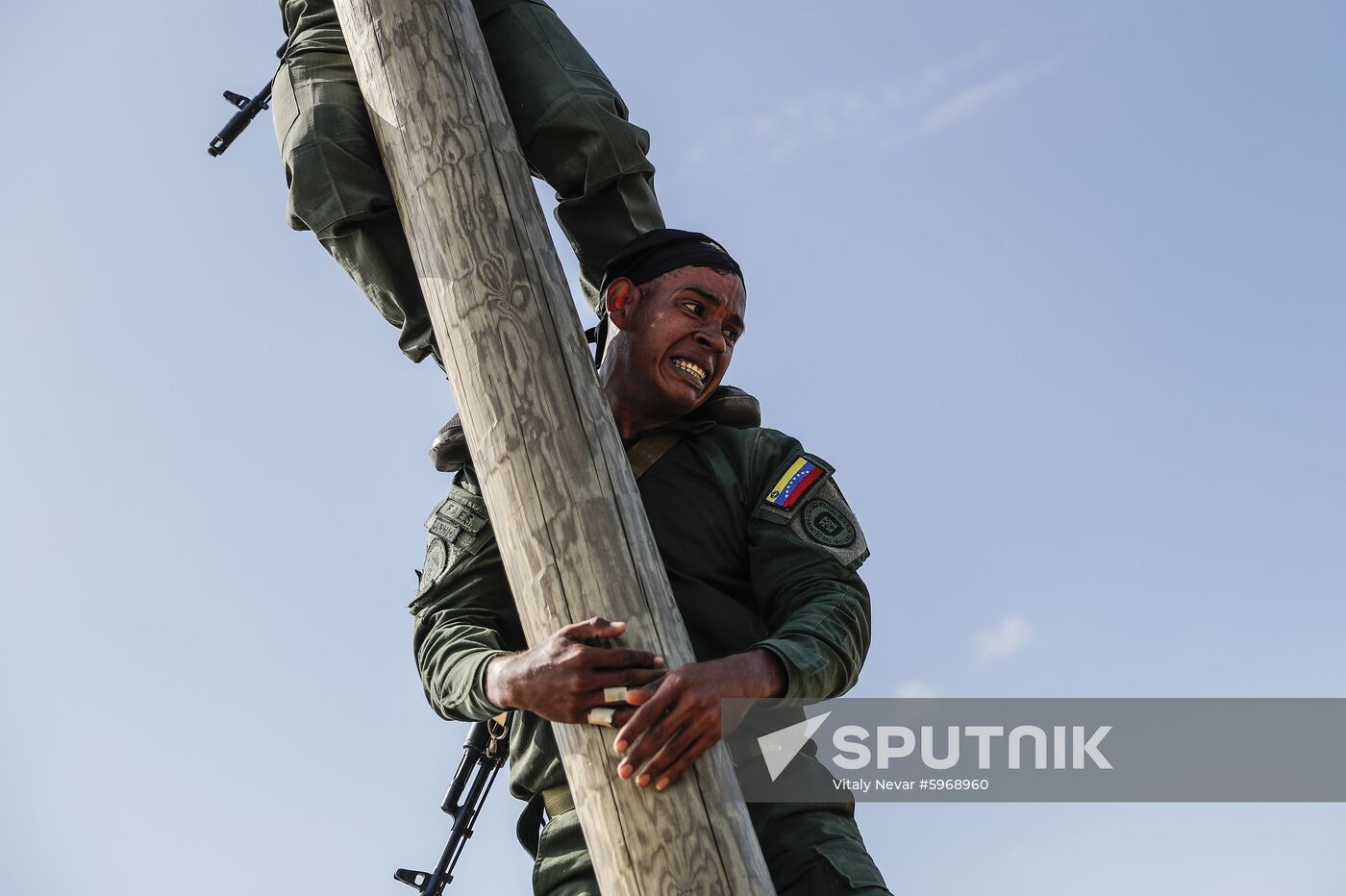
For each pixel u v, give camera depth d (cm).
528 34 438
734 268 420
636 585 336
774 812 371
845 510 403
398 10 376
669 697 324
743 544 400
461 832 684
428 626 399
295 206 407
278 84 427
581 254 442
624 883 322
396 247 408
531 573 340
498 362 348
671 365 408
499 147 368
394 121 372
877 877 366
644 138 436
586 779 331
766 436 413
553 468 341
